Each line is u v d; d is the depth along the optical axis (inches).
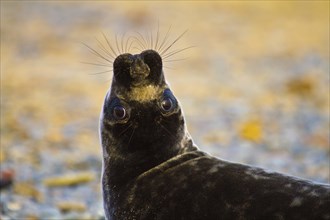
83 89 2075.5
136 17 3056.1
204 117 1776.6
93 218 1081.4
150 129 711.1
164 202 677.3
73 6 3302.2
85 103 1913.1
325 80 2267.5
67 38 2758.4
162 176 698.8
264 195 630.5
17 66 2380.7
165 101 709.3
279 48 2733.8
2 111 1785.2
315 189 617.9
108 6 3309.5
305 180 637.3
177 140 722.2
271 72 2372.0
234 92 2075.5
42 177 1280.8
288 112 1845.5
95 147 1508.4
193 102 1936.5
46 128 1641.2
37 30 2886.3
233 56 2583.7
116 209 711.1
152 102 706.8
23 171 1301.7
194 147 733.9
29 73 2276.1
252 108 1879.9
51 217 1083.3
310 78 2260.1
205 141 1558.8
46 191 1211.2
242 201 636.1
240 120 1748.3
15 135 1550.2
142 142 714.8
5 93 2000.5
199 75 2295.8
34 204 1138.0
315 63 2513.5
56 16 3112.7
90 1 3408.0
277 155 1460.4
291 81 2143.2
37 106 1859.0
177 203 668.7
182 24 3011.8
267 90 2108.8
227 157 1437.0
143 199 692.7
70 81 2169.0
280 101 1963.6
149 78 706.2
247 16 3260.3
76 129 1651.1
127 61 700.0
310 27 3095.5
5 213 1088.8
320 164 1391.5
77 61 2445.9
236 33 2942.9
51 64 2411.4
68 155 1425.9
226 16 3233.3
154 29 2869.1
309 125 1718.8
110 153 729.6
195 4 3435.0
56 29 2898.6
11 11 3196.4
